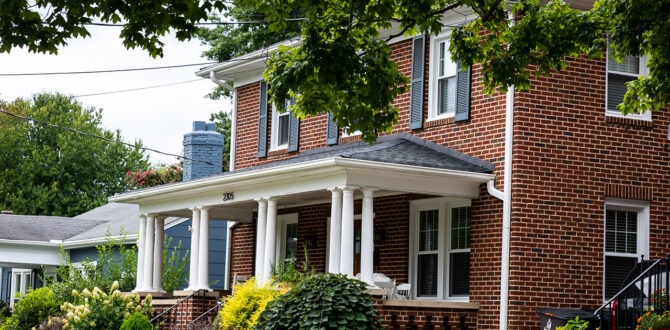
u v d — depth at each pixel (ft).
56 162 197.26
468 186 61.98
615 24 45.83
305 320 45.78
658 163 64.64
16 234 105.91
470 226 64.03
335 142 74.18
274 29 42.88
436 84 68.03
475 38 48.37
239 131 86.17
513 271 59.26
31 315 78.79
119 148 204.74
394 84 45.14
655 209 64.13
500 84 49.55
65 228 111.45
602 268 61.93
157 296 77.97
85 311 68.33
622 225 63.82
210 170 96.17
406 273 67.62
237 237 85.10
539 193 60.49
